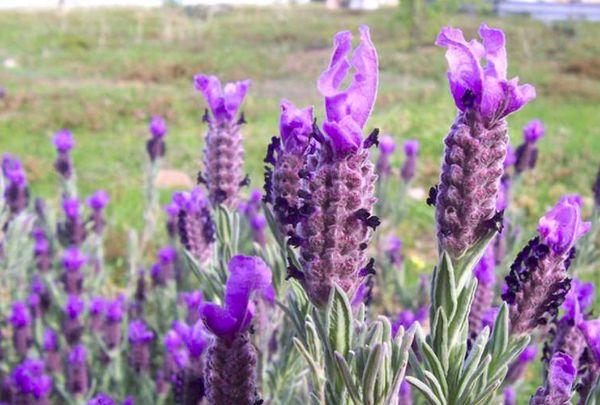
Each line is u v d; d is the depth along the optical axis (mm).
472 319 3055
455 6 31781
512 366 3498
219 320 1440
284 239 2053
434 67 26734
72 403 4246
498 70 1462
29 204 6297
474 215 1504
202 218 3098
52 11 49250
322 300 1500
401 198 6602
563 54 30781
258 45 35031
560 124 17547
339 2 56406
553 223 1709
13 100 19469
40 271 5281
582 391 1946
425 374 1609
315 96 22547
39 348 4988
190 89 24266
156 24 41750
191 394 2566
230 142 2762
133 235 5801
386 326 1547
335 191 1420
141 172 12703
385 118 16219
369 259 1584
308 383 2795
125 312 5176
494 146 1479
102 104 19734
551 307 1742
